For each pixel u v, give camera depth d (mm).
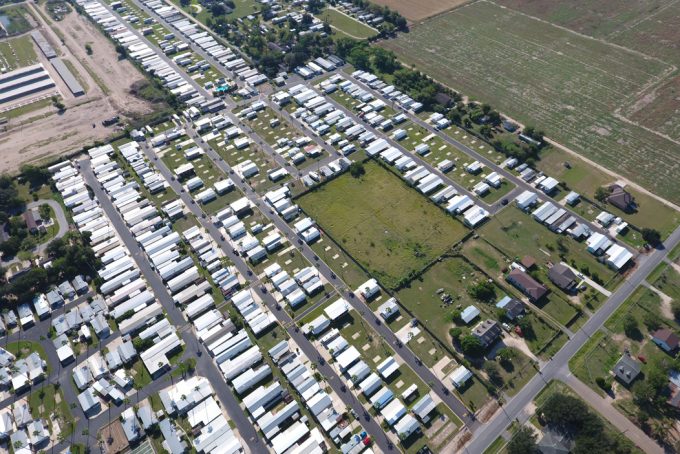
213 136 199500
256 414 114625
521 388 118375
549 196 169250
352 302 139375
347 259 151500
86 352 129625
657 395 113938
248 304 138375
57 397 120500
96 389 120438
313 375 122312
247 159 189375
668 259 146625
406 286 142625
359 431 112625
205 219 165875
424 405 114500
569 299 136500
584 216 161625
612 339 127125
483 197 170125
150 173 182375
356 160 187500
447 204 167500
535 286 136625
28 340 132750
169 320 136750
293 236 159250
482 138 194500
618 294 137625
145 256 155000
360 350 127938
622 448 102625
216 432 111938
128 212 167500
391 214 165875
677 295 136625
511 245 153250
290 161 188125
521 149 185375
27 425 115125
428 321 133625
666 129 195250
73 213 168625
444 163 182125
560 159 184250
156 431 113750
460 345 127250
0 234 162125
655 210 162000
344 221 163875
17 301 141000
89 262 149125
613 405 114000
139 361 127438
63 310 140125
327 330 132875
